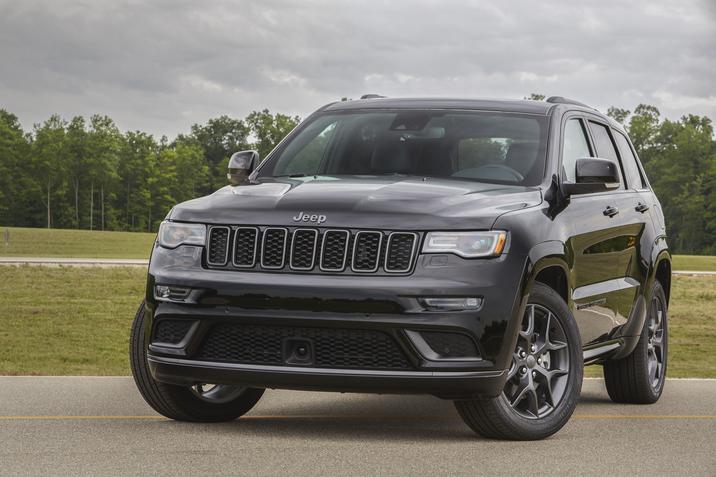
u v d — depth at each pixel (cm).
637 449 530
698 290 4209
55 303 3108
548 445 537
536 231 553
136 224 18488
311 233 529
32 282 3669
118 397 707
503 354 522
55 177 17275
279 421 625
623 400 786
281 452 493
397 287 511
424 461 477
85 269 4225
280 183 602
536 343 567
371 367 516
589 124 724
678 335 2714
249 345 532
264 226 537
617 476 454
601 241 659
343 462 469
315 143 673
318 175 639
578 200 639
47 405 659
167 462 461
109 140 17862
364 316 511
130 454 480
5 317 2736
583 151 695
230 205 557
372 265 521
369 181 590
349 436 557
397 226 522
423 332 513
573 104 719
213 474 435
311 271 525
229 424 603
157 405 595
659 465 484
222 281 532
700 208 17612
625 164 774
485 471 456
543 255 551
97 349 2223
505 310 521
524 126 652
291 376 520
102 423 585
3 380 801
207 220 554
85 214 17662
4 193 16975
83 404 668
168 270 555
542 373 567
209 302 534
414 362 512
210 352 542
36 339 2345
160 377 559
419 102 690
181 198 19012
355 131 669
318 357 522
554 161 629
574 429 605
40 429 555
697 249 17662
